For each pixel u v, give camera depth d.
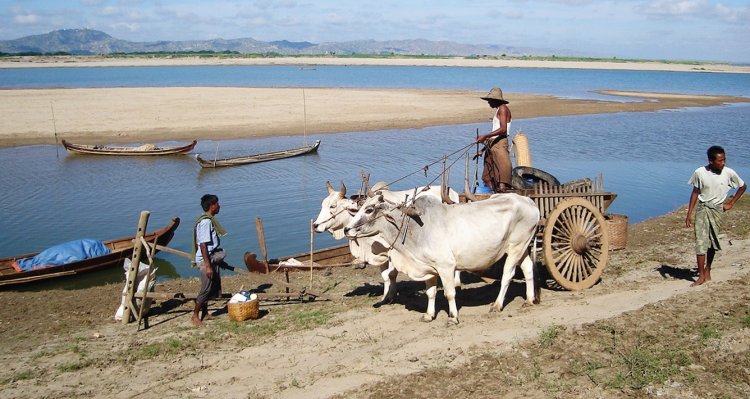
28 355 8.67
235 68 146.50
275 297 10.42
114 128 37.16
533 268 10.20
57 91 59.81
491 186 10.98
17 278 13.12
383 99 55.09
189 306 10.82
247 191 22.83
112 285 12.75
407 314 9.81
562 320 8.97
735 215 16.25
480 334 8.62
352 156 29.72
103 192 22.75
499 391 6.88
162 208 20.36
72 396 7.30
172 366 8.07
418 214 9.00
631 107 54.31
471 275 12.16
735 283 10.07
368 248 10.45
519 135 13.84
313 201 21.12
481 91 68.75
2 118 39.78
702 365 7.27
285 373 7.72
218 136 35.59
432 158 28.97
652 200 21.52
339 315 9.91
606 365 7.36
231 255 15.44
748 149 32.75
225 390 7.32
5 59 185.38
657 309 9.03
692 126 42.41
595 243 10.55
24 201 21.30
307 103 50.41
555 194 10.89
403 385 7.09
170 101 50.25
